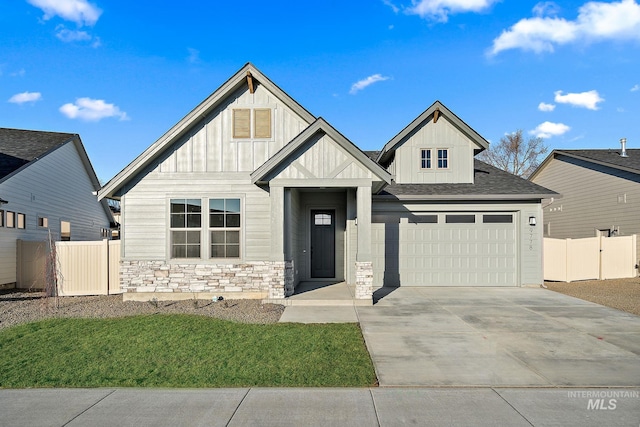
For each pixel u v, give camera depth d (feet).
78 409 14.37
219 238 37.35
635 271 52.11
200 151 37.55
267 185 36.42
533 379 17.11
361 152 33.45
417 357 19.98
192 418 13.62
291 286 35.68
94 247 40.47
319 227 45.60
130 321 26.73
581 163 69.31
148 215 37.37
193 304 33.88
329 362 19.03
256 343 21.84
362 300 33.35
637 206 57.57
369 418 13.57
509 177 49.37
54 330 24.64
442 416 13.69
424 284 44.29
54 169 58.34
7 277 45.57
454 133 47.50
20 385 16.63
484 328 25.76
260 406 14.52
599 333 24.50
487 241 44.37
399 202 44.32
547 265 49.47
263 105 37.63
